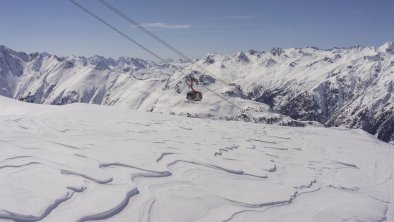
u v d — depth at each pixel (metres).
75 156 24.86
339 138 57.12
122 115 59.19
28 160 22.55
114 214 17.97
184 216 19.16
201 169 27.28
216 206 21.11
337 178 33.09
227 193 23.47
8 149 24.48
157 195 20.98
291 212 22.41
